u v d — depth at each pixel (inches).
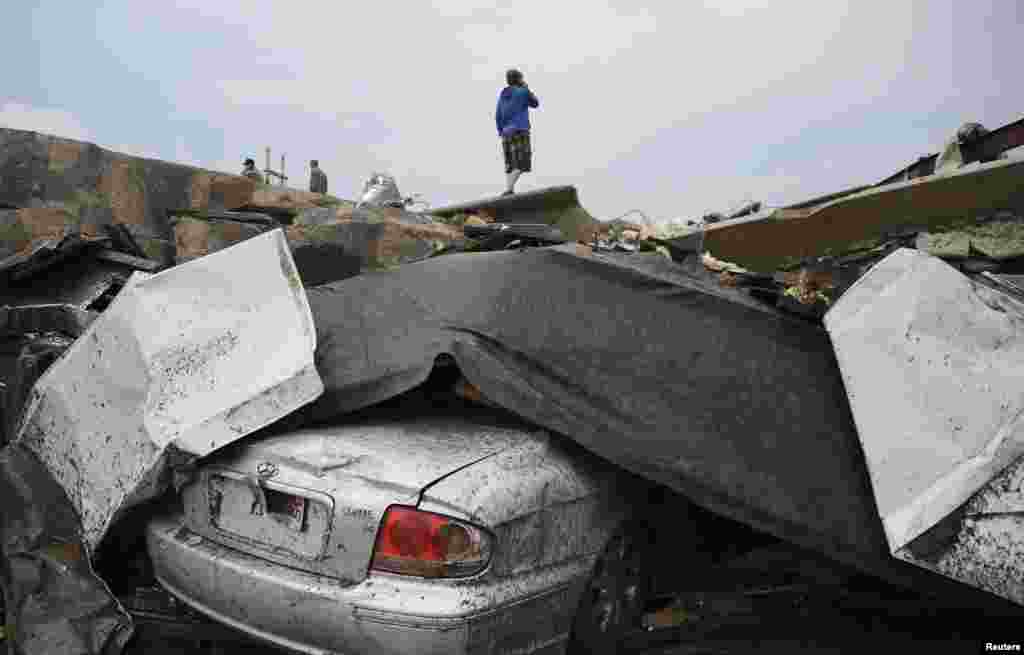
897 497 109.0
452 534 94.6
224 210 298.4
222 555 105.2
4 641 111.3
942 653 129.3
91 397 123.1
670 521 133.2
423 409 128.5
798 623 137.6
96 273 216.1
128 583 129.3
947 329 112.1
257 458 107.1
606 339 119.9
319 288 142.2
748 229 253.1
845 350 120.1
